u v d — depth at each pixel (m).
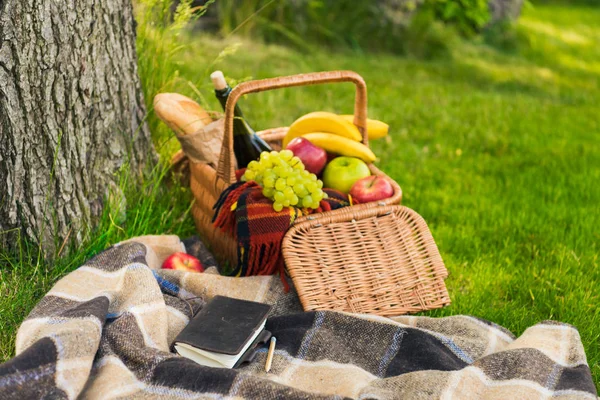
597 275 2.25
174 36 2.40
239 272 2.05
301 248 1.99
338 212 2.03
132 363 1.76
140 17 2.41
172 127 2.24
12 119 2.06
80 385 1.70
